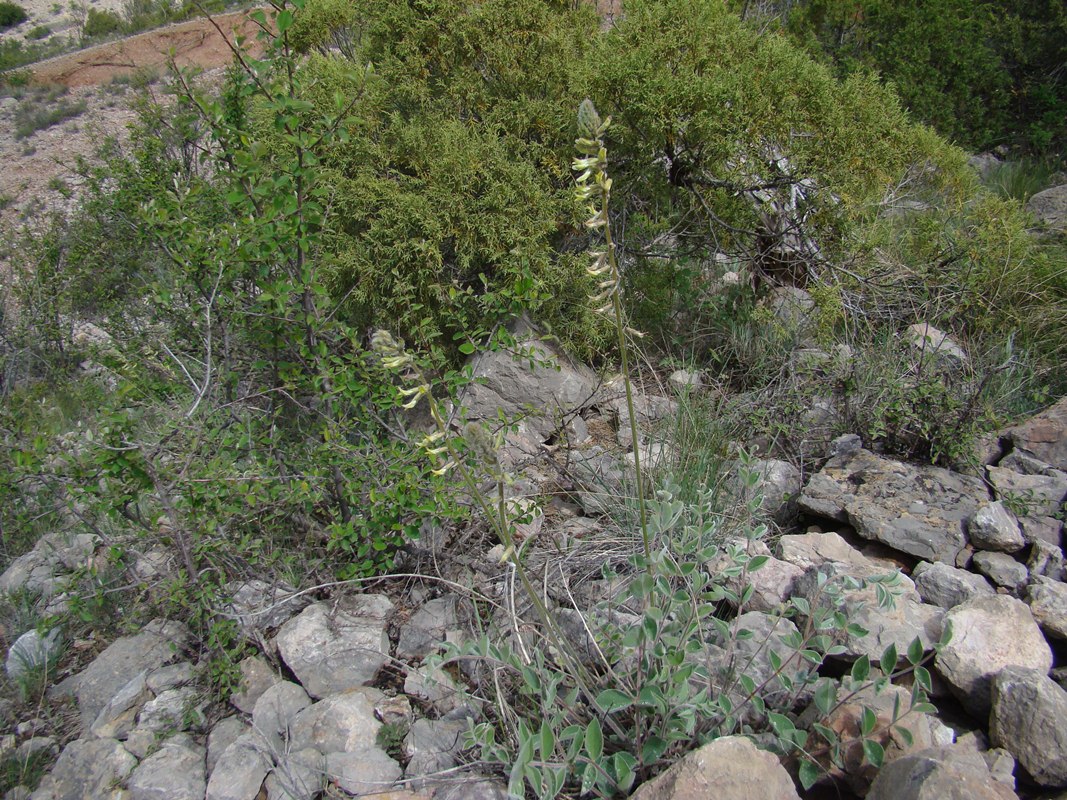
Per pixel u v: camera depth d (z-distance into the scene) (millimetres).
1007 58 8844
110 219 7082
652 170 4984
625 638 2236
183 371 3637
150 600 3514
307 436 3650
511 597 2762
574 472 3883
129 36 17922
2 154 13758
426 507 3012
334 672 2922
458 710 2727
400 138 4586
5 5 22797
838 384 3990
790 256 5211
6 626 3758
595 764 2035
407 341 4551
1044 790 2193
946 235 5051
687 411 3902
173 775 2646
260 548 3279
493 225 4277
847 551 3119
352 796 2457
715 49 4668
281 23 2988
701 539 2523
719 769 1945
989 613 2516
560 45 4828
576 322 4484
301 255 3232
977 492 3320
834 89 4637
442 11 4773
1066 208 6711
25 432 3533
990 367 3986
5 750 3023
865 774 2150
